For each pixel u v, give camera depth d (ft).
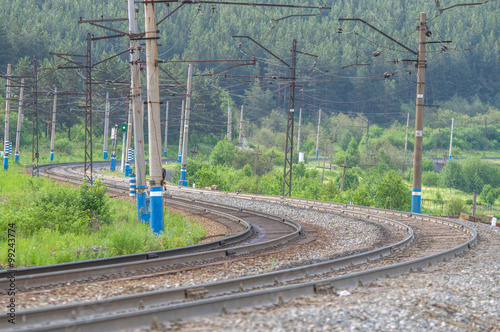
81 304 71.61
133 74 227.20
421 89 292.61
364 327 67.26
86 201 216.74
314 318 69.46
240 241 176.14
